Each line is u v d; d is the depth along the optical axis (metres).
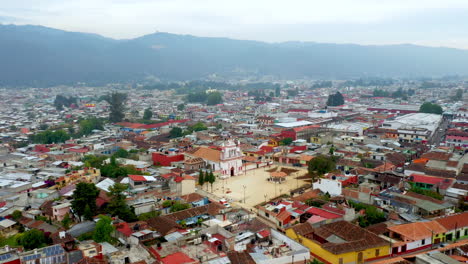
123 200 116.12
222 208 119.62
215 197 142.12
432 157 172.50
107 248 92.00
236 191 151.12
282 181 163.25
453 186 137.75
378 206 122.62
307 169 179.00
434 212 115.31
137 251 91.50
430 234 100.94
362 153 188.25
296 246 91.44
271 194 146.25
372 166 165.00
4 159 190.50
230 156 174.50
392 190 130.75
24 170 169.00
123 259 86.00
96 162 177.88
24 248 95.75
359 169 159.62
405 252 97.88
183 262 80.12
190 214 114.25
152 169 173.38
